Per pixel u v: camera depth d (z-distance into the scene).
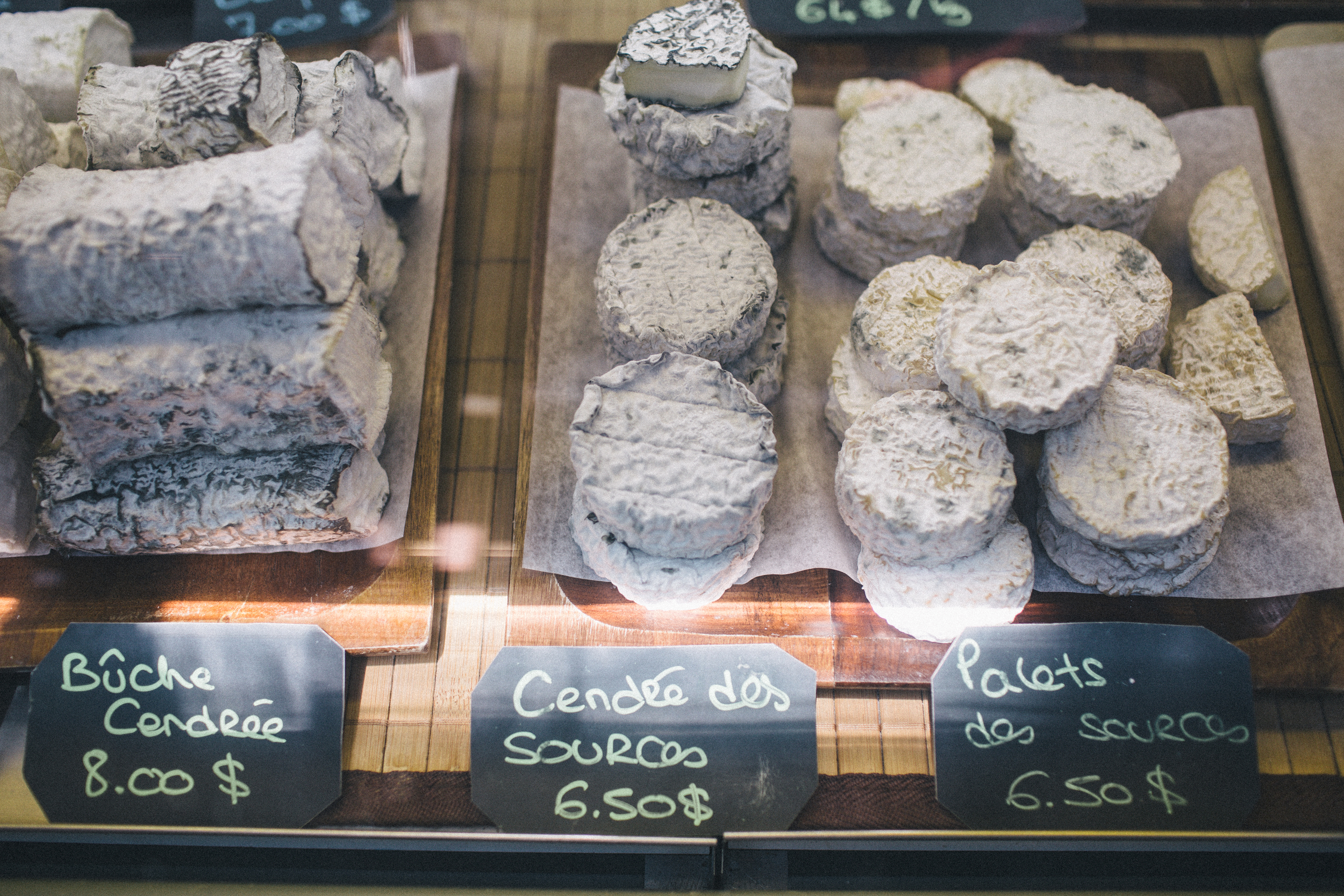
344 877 1.28
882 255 1.70
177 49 1.86
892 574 1.40
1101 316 1.38
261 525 1.39
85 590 1.47
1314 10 1.98
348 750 1.37
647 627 1.44
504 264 1.79
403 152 1.69
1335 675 1.38
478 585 1.49
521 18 2.04
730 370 1.56
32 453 1.47
